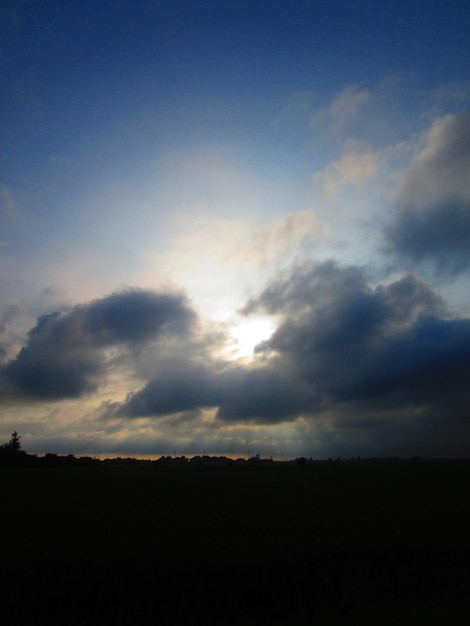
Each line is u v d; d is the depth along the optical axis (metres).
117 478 78.69
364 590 15.82
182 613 14.31
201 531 23.36
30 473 96.31
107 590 14.99
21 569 15.96
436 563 18.45
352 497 42.91
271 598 15.43
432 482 67.69
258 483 65.94
